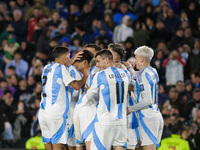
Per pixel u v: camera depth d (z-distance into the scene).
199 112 31.72
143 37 40.16
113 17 44.38
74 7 46.47
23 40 47.06
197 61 37.44
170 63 37.16
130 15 44.38
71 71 20.45
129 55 38.41
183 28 39.66
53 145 19.62
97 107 19.06
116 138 18.56
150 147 19.30
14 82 41.03
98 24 43.06
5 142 35.53
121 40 41.34
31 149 34.06
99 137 18.44
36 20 46.34
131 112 19.48
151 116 19.25
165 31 40.38
